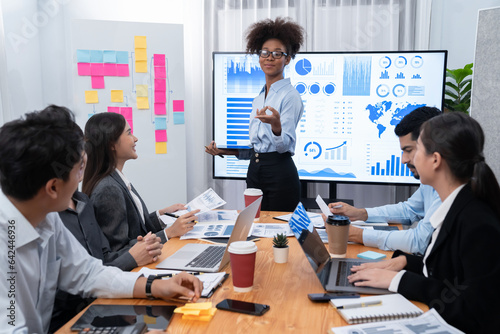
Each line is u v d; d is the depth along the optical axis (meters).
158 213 2.15
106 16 3.91
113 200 1.79
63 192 1.07
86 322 1.05
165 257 1.52
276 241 1.49
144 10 3.91
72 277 1.31
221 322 1.05
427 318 1.03
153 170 3.71
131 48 3.55
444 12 3.62
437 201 1.54
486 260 1.06
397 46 3.61
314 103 3.48
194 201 2.21
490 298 1.04
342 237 1.50
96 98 3.54
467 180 1.18
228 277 1.35
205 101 3.87
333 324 1.04
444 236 1.18
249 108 3.59
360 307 1.10
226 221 2.02
